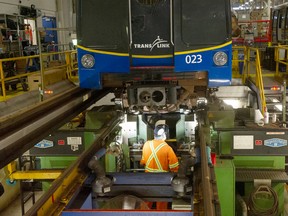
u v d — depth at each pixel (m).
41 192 7.71
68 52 11.95
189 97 6.23
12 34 15.02
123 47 5.47
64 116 5.15
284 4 13.55
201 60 5.44
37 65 13.96
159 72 5.51
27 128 4.01
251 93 8.92
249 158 5.67
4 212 6.96
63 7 22.28
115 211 3.02
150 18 5.39
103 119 6.09
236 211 5.56
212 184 3.42
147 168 5.38
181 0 5.32
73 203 3.40
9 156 3.60
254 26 17.39
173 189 3.66
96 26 5.50
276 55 10.80
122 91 6.32
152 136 6.57
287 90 9.06
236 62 11.30
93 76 5.60
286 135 5.56
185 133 6.43
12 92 11.65
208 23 5.38
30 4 18.98
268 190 5.27
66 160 6.00
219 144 5.64
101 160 4.82
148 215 2.99
